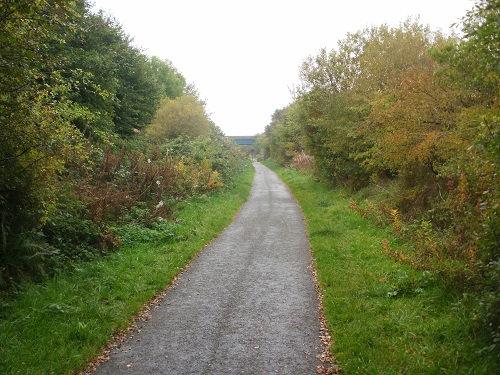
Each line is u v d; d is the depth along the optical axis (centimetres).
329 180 2208
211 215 1409
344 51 2041
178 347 518
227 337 545
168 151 1986
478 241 496
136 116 2320
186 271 847
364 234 1066
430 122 1039
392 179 1596
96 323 561
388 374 429
